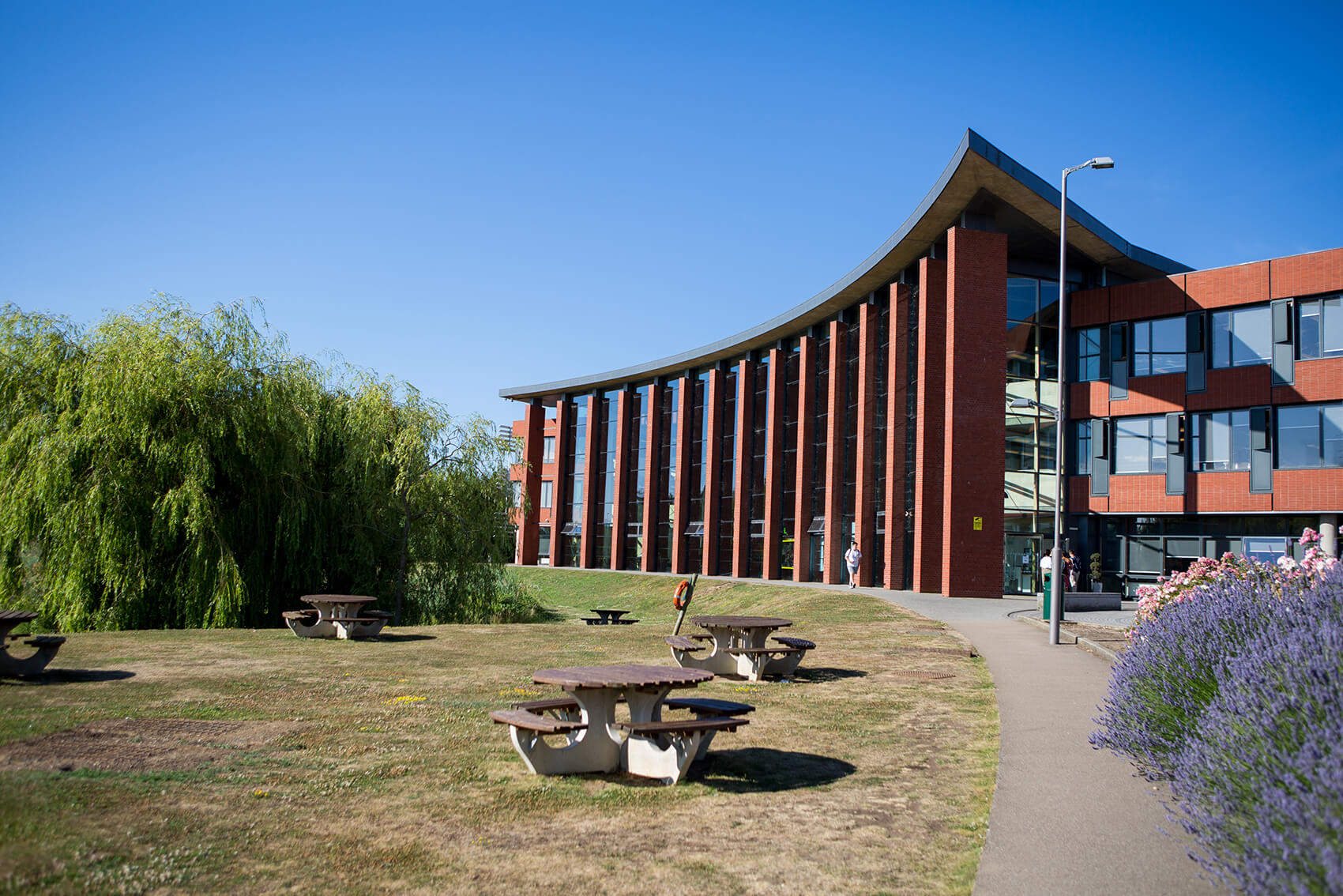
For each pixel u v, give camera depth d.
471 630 18.94
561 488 61.09
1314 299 30.88
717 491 48.75
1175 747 6.80
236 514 20.48
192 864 5.04
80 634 16.50
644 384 56.31
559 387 60.53
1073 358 36.44
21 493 18.17
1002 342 31.06
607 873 5.19
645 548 53.59
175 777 6.78
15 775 6.51
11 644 14.28
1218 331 32.91
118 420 18.86
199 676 11.62
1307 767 4.17
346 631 16.45
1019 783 7.13
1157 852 5.54
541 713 8.14
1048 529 35.50
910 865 5.39
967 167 28.08
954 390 30.62
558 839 5.77
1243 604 7.79
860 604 26.61
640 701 7.57
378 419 23.91
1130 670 8.09
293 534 21.19
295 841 5.54
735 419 49.59
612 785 7.05
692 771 7.51
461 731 8.73
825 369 42.38
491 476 26.41
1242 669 5.86
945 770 7.65
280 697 10.28
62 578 18.17
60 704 9.42
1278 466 31.19
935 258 32.91
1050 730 9.20
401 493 24.30
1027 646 16.81
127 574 18.47
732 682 12.27
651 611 38.22
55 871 4.76
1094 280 36.84
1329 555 11.53
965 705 10.64
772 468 44.56
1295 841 3.78
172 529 18.58
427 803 6.46
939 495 32.00
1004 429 30.86
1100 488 35.09
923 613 23.94
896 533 34.31
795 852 5.62
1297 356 31.00
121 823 5.65
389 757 7.68
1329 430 30.25
